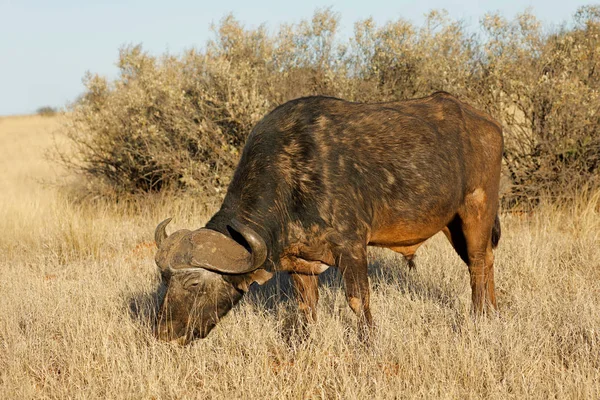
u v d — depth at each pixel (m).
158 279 10.99
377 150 8.36
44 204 18.05
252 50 18.70
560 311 8.67
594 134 15.82
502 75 16.00
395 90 17.88
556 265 10.98
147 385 6.99
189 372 7.30
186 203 16.94
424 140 8.69
